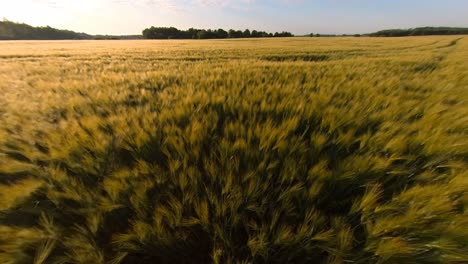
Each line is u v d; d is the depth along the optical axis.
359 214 1.79
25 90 5.64
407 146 2.50
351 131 2.60
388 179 2.12
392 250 1.43
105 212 1.88
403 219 1.56
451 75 7.12
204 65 8.84
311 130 3.00
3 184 2.30
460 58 12.41
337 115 3.11
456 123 2.99
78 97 4.50
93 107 4.10
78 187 1.99
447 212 1.63
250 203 1.86
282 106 3.40
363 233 1.71
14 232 1.65
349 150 2.60
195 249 1.74
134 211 1.86
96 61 12.31
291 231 1.71
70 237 1.71
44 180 2.17
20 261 1.57
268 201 1.90
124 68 9.05
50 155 2.48
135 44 33.25
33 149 2.65
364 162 2.14
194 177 2.04
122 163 2.49
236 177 2.04
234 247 1.65
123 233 1.80
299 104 3.43
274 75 6.35
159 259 1.73
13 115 3.70
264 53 17.02
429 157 2.37
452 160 2.27
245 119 3.28
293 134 2.75
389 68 8.48
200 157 2.45
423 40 35.53
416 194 1.75
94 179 2.26
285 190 1.92
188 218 1.84
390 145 2.40
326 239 1.55
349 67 8.28
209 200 1.90
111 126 3.19
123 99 4.37
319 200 1.91
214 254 1.50
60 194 1.97
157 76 6.46
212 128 2.89
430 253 1.48
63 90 5.40
